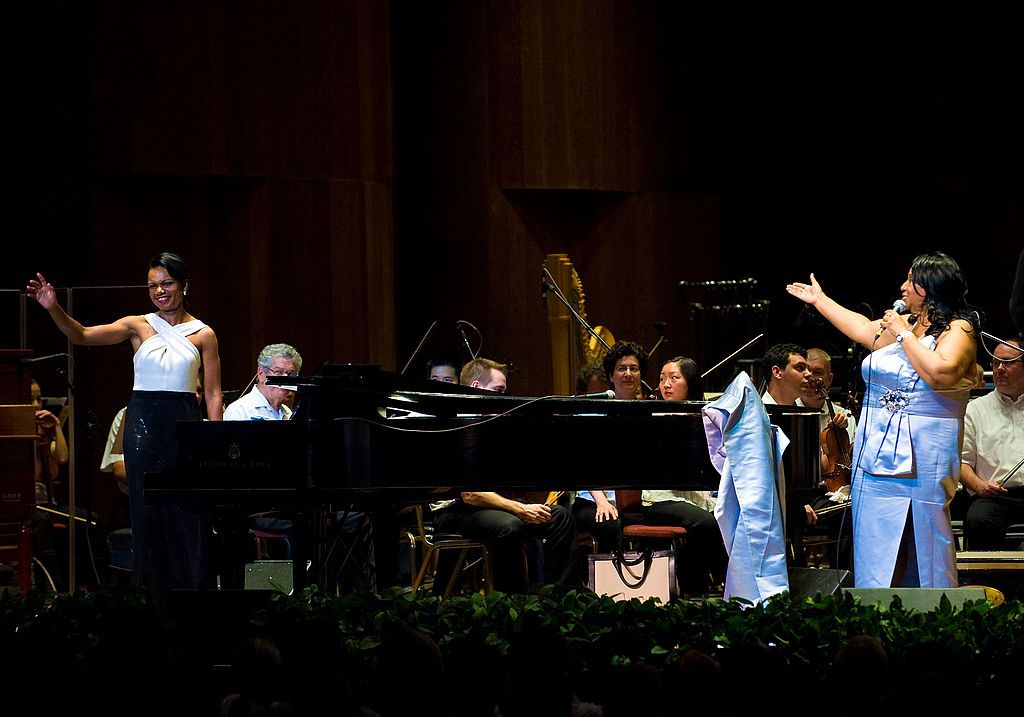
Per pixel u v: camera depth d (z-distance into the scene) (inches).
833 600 437.7
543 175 1349.7
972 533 927.7
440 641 430.3
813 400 879.1
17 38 1192.8
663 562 759.1
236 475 645.9
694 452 634.2
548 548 844.0
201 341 787.4
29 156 1195.3
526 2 1342.3
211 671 462.9
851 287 1539.1
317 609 458.3
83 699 449.1
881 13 1492.4
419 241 1385.3
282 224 1266.0
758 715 399.9
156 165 1208.2
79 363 1189.7
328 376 636.7
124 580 953.5
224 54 1232.8
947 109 1481.3
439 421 661.3
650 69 1402.6
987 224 1504.7
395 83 1393.9
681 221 1419.8
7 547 825.5
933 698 376.5
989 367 1178.0
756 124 1502.2
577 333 1090.1
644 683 395.9
